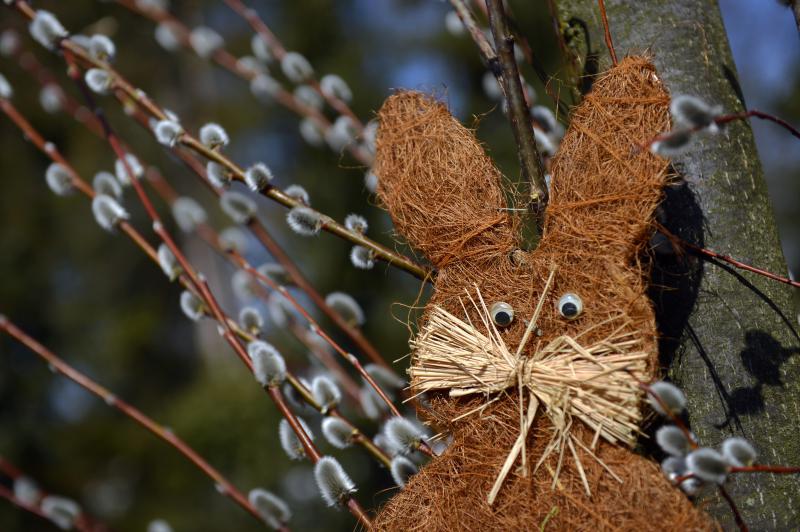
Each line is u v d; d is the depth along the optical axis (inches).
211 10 159.9
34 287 163.6
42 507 61.0
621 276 53.2
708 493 54.7
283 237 139.5
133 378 168.4
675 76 56.3
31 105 162.4
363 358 94.1
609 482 52.4
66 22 145.7
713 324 55.2
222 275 181.5
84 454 155.6
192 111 171.2
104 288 174.1
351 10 157.2
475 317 54.0
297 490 133.3
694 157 55.7
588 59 57.2
